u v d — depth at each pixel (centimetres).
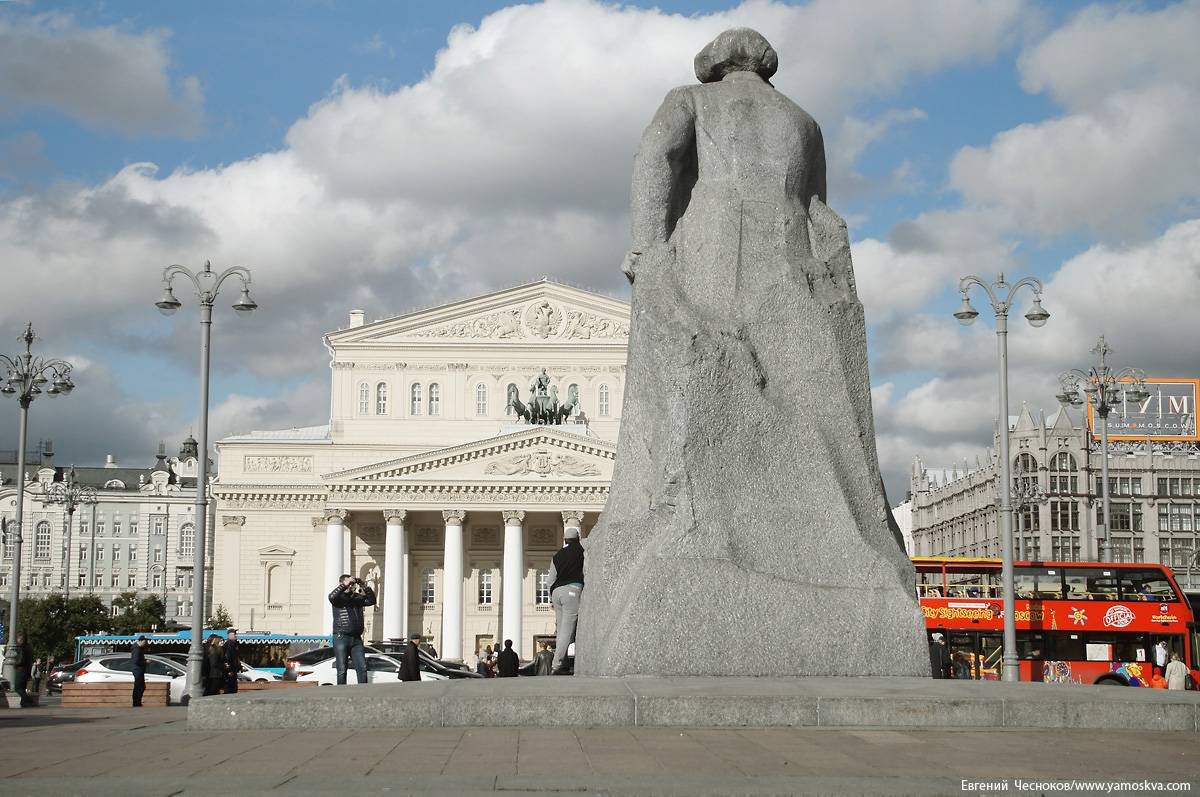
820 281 1422
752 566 1305
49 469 16750
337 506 10650
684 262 1433
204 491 3572
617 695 1102
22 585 16212
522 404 11025
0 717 2217
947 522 12638
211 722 1132
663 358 1356
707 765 869
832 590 1297
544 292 12069
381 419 11912
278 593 11538
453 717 1108
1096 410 5291
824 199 1517
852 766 866
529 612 11069
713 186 1439
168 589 16450
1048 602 3941
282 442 11769
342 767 870
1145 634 3909
